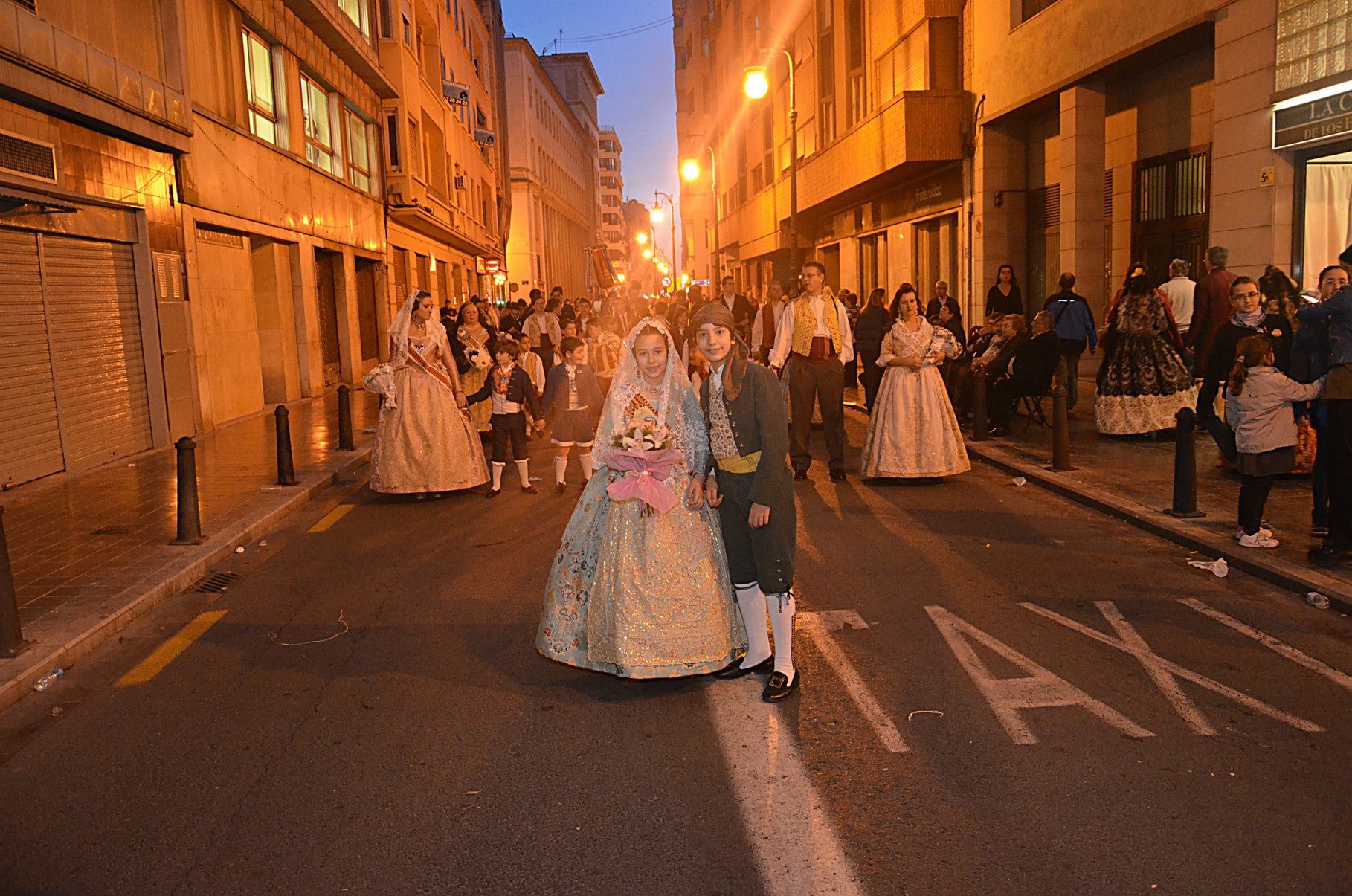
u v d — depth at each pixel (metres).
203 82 15.24
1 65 9.56
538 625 5.62
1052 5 17.33
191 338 14.17
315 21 20.25
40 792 3.97
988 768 3.92
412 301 9.75
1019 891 3.12
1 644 5.21
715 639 4.66
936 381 9.73
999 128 20.38
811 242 36.34
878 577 6.59
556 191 83.06
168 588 6.63
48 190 10.58
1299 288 11.80
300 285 19.80
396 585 6.79
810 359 10.05
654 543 4.61
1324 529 7.09
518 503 9.59
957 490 9.49
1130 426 11.53
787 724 4.37
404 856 3.41
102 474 11.16
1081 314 13.46
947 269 23.42
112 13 12.30
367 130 26.55
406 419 9.70
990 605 5.94
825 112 30.30
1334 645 5.18
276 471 11.16
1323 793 3.68
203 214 14.93
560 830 3.55
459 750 4.21
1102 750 4.05
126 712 4.75
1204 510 7.89
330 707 4.72
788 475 4.63
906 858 3.31
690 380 4.76
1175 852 3.31
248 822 3.68
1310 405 7.00
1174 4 13.77
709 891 3.16
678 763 4.04
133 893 3.26
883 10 24.86
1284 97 11.65
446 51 36.84
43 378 10.78
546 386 10.31
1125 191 16.95
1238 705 4.46
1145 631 5.43
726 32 48.69
